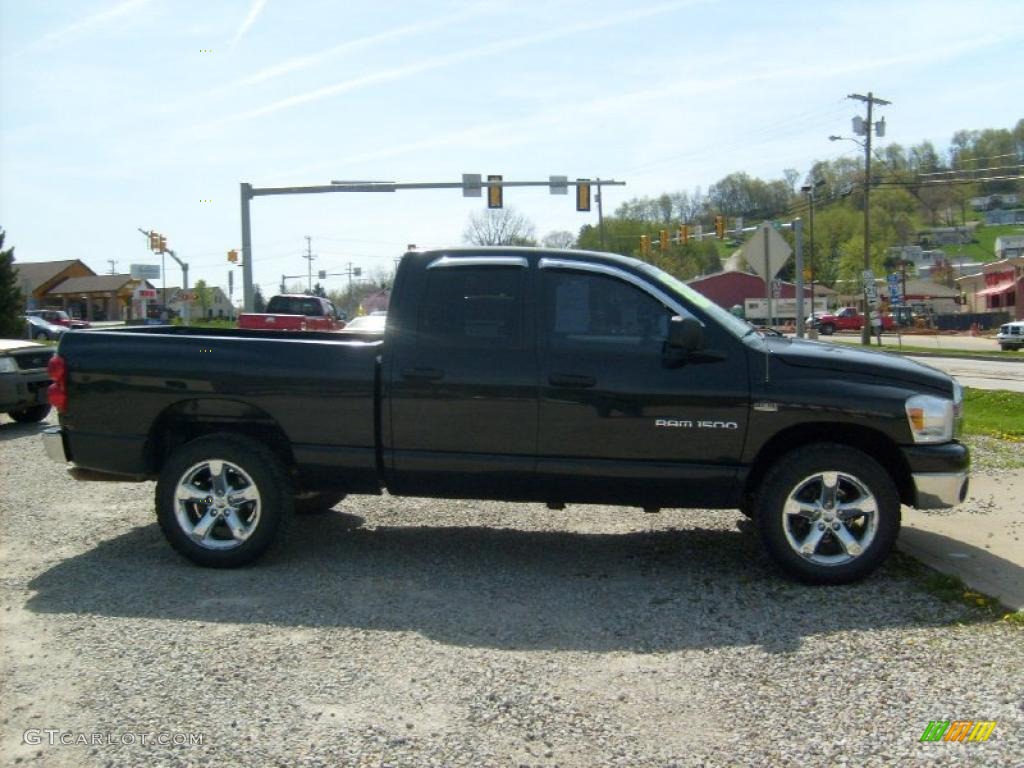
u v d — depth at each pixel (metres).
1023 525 6.90
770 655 4.48
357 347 5.91
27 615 5.04
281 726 3.72
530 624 4.92
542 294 5.80
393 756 3.49
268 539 5.88
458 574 5.82
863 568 5.50
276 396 5.92
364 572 5.86
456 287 5.88
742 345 5.63
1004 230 132.38
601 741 3.62
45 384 12.87
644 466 5.63
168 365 5.99
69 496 8.22
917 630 4.80
